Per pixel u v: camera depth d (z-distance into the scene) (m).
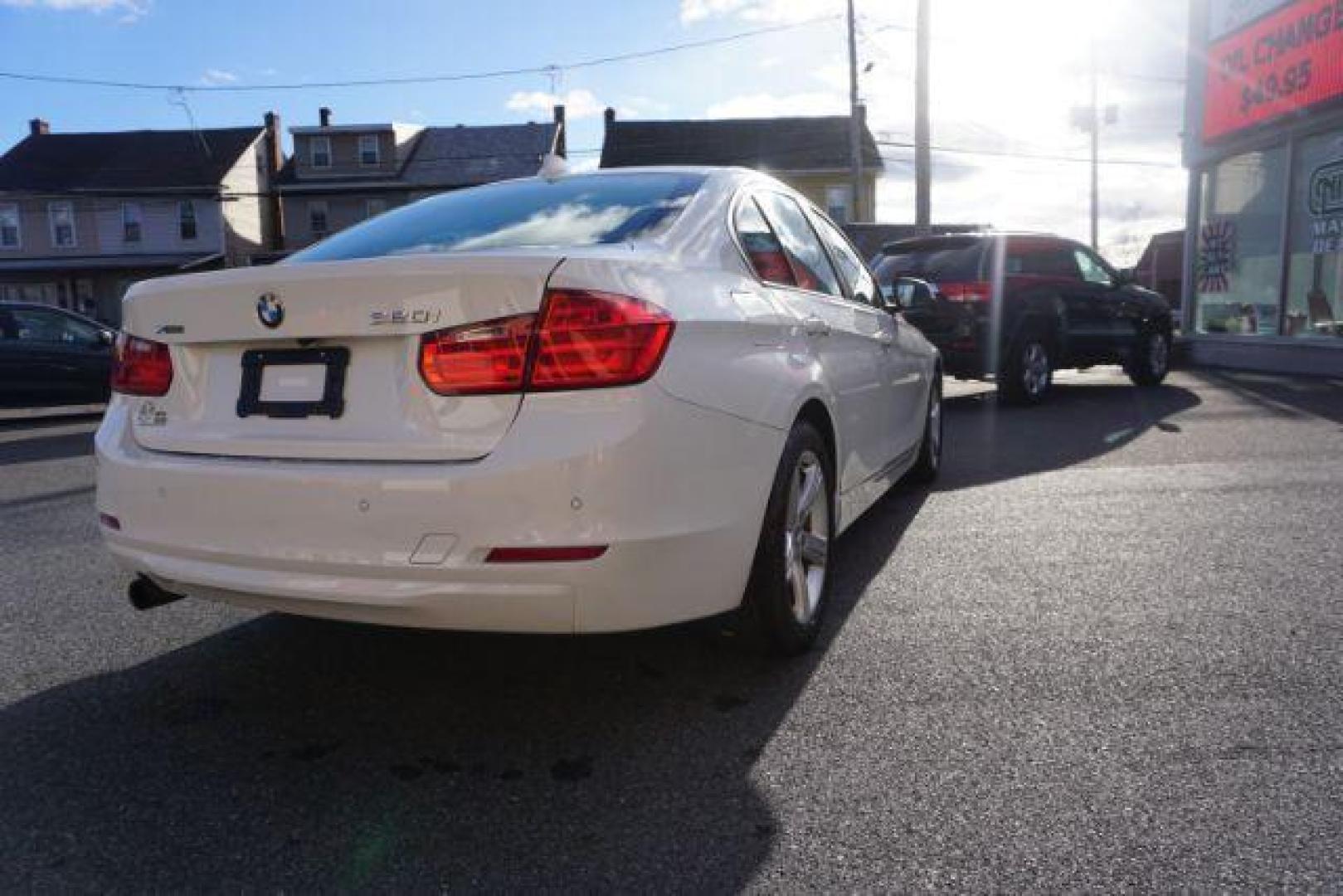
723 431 2.64
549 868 2.10
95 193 37.72
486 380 2.37
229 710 2.93
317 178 40.44
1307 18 11.66
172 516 2.66
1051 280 10.02
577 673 3.16
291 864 2.13
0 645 3.49
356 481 2.40
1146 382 11.38
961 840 2.17
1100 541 4.61
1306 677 3.01
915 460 5.51
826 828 2.23
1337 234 11.65
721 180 3.40
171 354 2.79
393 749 2.67
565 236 2.97
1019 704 2.85
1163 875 2.04
